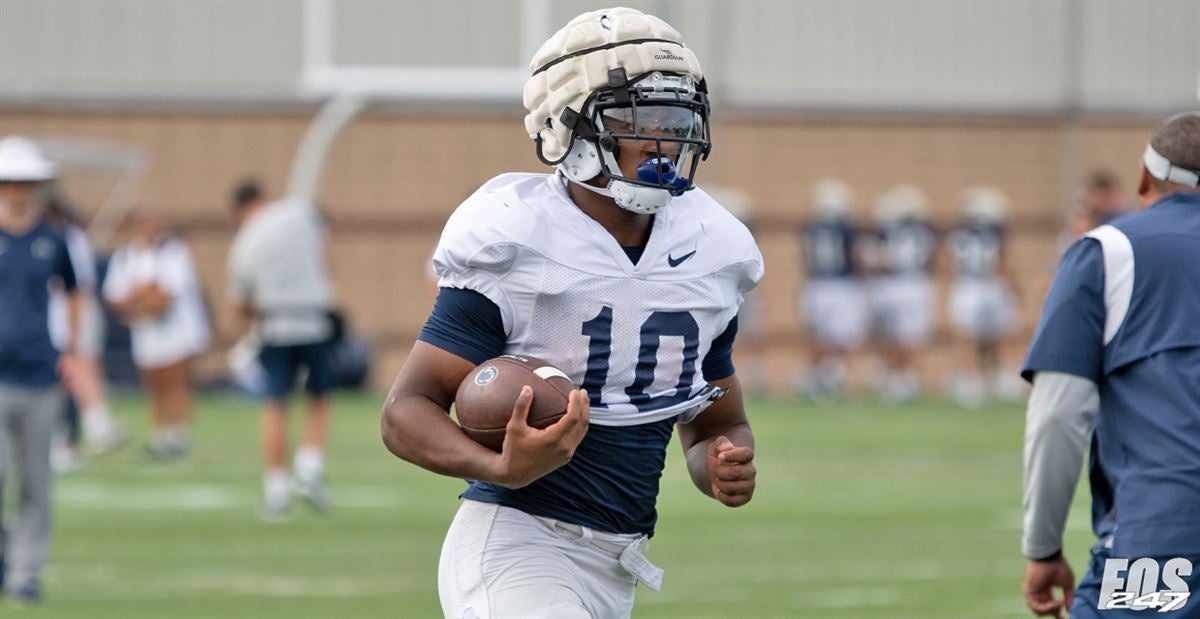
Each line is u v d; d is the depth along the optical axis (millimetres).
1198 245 12297
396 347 63844
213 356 62594
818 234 61312
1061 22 68750
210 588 25359
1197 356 12039
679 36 11820
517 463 10773
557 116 11633
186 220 62906
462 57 60344
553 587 11438
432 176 64000
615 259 11586
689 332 11875
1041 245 67250
